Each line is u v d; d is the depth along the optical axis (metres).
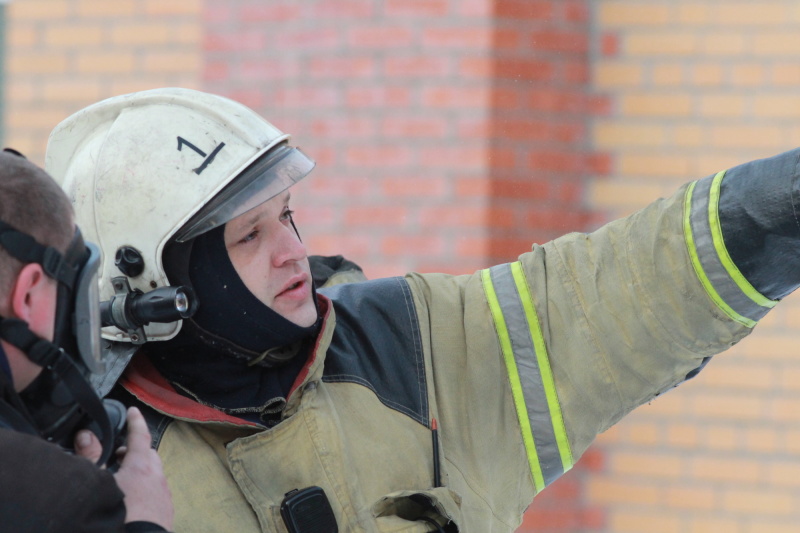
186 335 4.86
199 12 10.93
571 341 5.03
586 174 10.48
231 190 4.71
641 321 4.89
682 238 4.79
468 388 5.11
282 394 4.88
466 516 4.91
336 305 5.25
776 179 4.62
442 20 10.39
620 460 10.36
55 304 3.47
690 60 10.37
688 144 10.37
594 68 10.48
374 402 4.93
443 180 10.38
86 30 11.15
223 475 4.62
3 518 3.15
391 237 10.45
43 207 3.37
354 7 10.54
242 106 4.99
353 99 10.55
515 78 10.35
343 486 4.64
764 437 10.15
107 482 3.29
